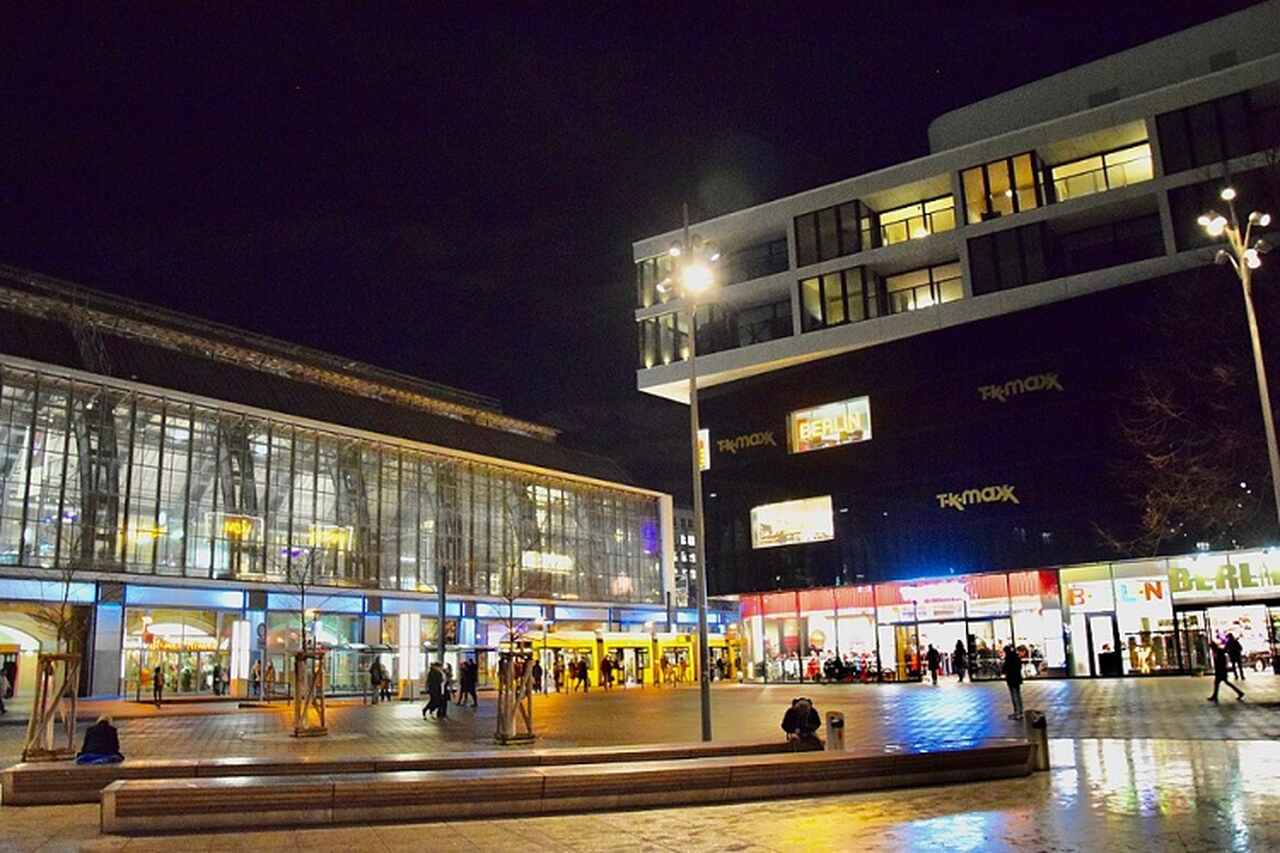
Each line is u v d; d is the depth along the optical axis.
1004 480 46.91
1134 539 43.19
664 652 69.06
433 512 71.88
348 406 70.31
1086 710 27.00
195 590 56.44
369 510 67.62
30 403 52.62
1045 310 46.84
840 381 52.47
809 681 52.38
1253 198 30.45
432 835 10.79
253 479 61.34
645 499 91.06
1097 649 44.75
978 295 48.50
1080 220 47.56
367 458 68.50
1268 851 9.35
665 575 90.25
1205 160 43.94
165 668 55.22
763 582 53.69
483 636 72.44
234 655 58.00
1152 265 44.44
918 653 49.34
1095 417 44.88
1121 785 13.91
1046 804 12.42
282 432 63.62
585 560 83.19
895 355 50.78
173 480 57.47
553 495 82.06
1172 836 10.17
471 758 14.84
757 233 56.16
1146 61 50.06
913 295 52.41
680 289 25.69
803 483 53.06
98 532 53.47
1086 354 45.47
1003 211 48.78
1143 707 27.23
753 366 54.16
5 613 50.59
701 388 57.78
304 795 11.38
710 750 15.97
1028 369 46.88
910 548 49.06
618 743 21.05
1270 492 27.08
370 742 22.70
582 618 80.81
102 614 52.44
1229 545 40.84
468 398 85.25
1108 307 45.28
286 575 61.38
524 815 12.03
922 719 25.53
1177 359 31.64
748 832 10.80
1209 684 36.16
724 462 56.06
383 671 50.31
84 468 53.72
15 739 26.08
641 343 57.97
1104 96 50.94
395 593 67.06
